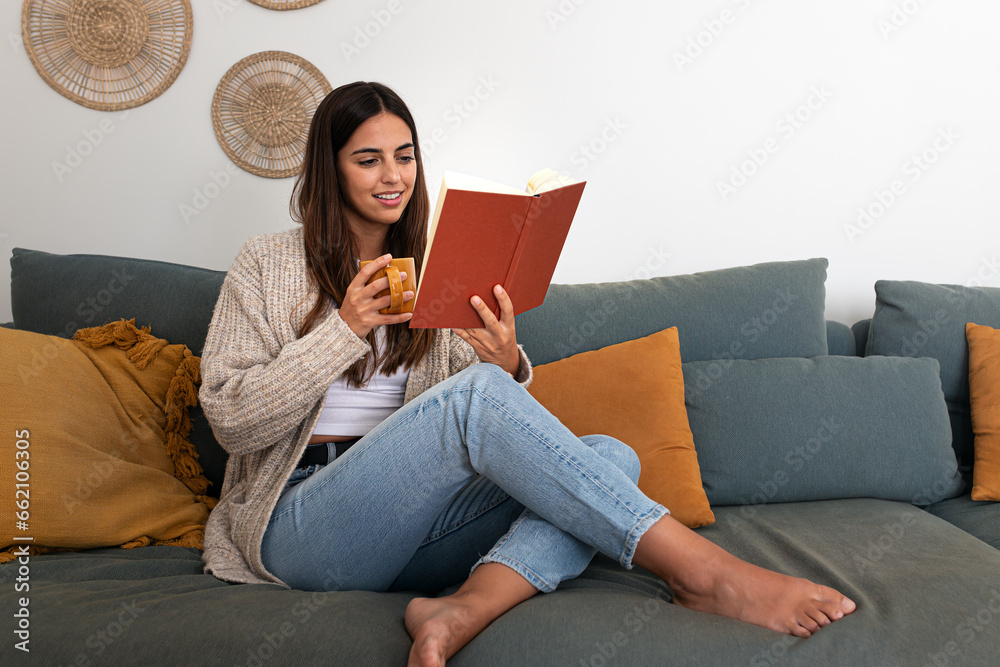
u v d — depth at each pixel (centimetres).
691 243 208
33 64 196
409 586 122
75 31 196
